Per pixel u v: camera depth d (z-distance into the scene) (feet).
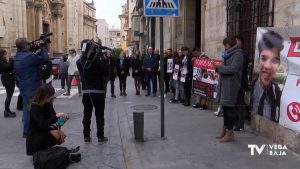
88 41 22.57
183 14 49.34
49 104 19.08
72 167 18.79
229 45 20.66
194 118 29.07
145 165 17.81
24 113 24.70
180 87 37.78
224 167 17.04
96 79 22.74
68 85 49.16
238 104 21.15
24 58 24.08
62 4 175.52
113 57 45.06
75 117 32.50
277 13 21.57
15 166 19.19
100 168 18.69
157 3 21.62
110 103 40.73
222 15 31.45
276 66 20.10
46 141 18.61
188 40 49.11
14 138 24.93
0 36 107.34
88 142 23.45
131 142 22.18
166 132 24.35
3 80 32.17
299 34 17.90
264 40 21.25
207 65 32.42
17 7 118.73
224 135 21.93
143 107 36.17
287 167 16.74
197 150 19.97
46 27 163.12
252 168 16.75
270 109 20.98
